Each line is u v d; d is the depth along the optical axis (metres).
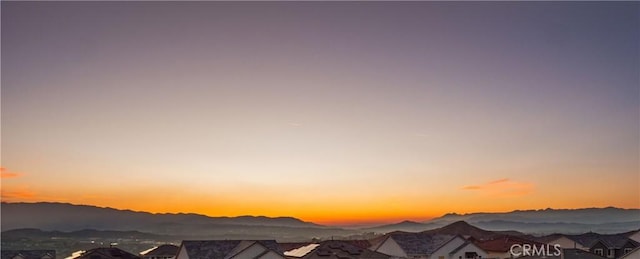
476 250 42.69
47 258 37.69
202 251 37.16
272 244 38.47
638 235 43.28
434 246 42.97
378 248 43.84
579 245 42.53
